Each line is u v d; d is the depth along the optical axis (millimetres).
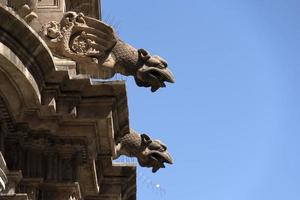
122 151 29938
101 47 27328
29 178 25938
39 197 26234
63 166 26516
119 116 27094
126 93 26016
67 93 25719
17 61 24391
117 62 27484
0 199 24750
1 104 25391
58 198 26328
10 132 26047
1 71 24531
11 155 26062
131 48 27656
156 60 27781
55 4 28078
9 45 24328
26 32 24453
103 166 28984
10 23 24266
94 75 27562
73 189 26406
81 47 27203
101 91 25875
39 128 26047
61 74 25266
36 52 24703
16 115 25656
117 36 27531
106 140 27297
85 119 26062
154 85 27766
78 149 26641
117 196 29875
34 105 25344
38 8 27922
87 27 27328
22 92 25031
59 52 27156
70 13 27422
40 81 25172
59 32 27234
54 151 26562
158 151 30094
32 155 26297
